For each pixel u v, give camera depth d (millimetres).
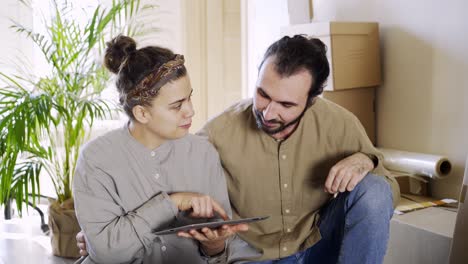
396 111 2469
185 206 1325
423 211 2064
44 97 2504
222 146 1547
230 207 1484
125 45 1365
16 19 3469
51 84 2713
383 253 1453
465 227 1675
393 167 2330
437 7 2225
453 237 1700
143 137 1397
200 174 1439
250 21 3533
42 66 3520
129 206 1371
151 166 1392
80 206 1328
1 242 2932
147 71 1297
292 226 1565
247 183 1558
